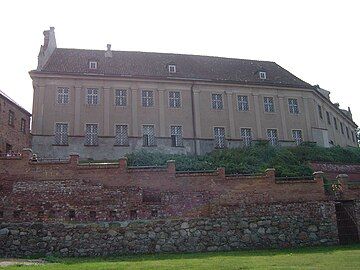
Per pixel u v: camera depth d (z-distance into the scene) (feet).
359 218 81.66
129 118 129.08
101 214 74.84
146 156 114.11
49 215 73.87
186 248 74.18
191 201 77.46
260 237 77.00
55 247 71.56
